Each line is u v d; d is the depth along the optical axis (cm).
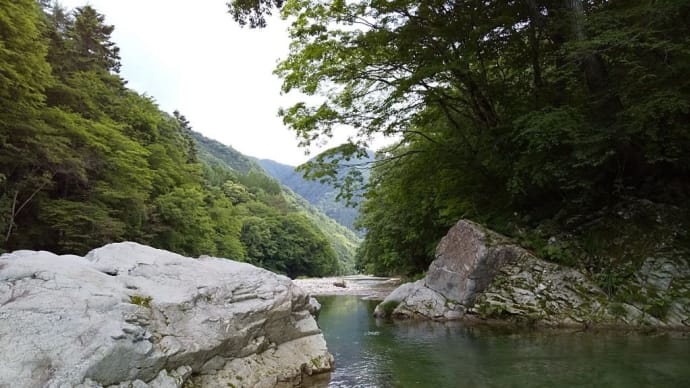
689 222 1073
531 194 1389
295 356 683
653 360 672
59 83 2509
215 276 680
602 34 998
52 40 2869
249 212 8306
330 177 1513
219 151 18875
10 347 386
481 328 1061
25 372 372
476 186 1592
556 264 1145
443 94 1464
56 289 475
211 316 573
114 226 2317
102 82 3934
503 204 1496
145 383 445
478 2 1336
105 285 530
